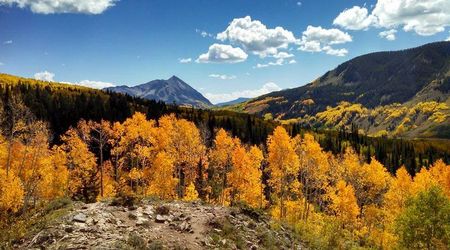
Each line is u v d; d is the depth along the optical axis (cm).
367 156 14175
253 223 2398
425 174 6112
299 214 4934
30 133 4788
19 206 3319
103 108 12862
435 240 3219
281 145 4919
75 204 2298
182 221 2130
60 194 4725
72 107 12106
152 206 2314
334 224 3450
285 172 5053
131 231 1852
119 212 2125
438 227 3238
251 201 5378
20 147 4903
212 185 6788
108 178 6097
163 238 1828
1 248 1553
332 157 8581
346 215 5059
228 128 13500
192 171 6456
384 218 5606
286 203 5075
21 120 4647
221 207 2586
